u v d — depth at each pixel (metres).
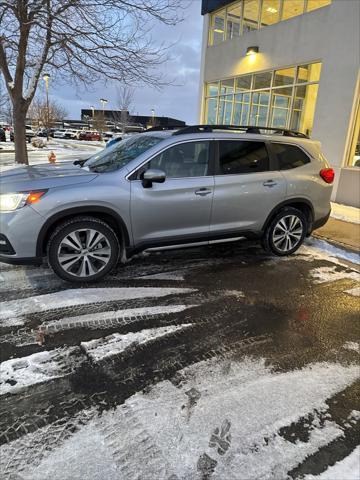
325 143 9.29
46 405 2.39
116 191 4.05
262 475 1.96
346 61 8.55
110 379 2.66
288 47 10.38
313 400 2.54
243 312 3.72
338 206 8.86
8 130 44.56
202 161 4.55
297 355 3.05
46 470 1.94
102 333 3.22
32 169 4.70
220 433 2.22
